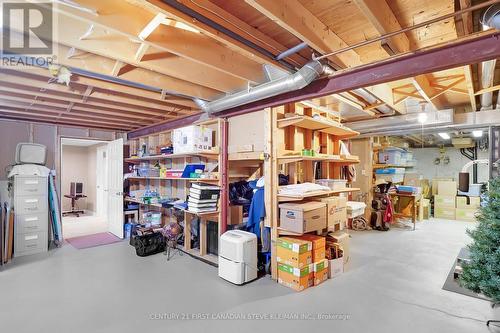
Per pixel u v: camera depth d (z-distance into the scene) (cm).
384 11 195
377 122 507
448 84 374
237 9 200
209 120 421
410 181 846
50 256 447
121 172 581
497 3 166
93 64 272
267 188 350
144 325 243
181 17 179
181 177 437
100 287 322
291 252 319
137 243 450
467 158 909
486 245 237
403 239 551
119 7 192
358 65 260
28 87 337
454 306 279
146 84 311
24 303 284
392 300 291
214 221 430
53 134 562
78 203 928
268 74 294
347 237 395
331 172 448
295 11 195
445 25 227
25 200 465
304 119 321
